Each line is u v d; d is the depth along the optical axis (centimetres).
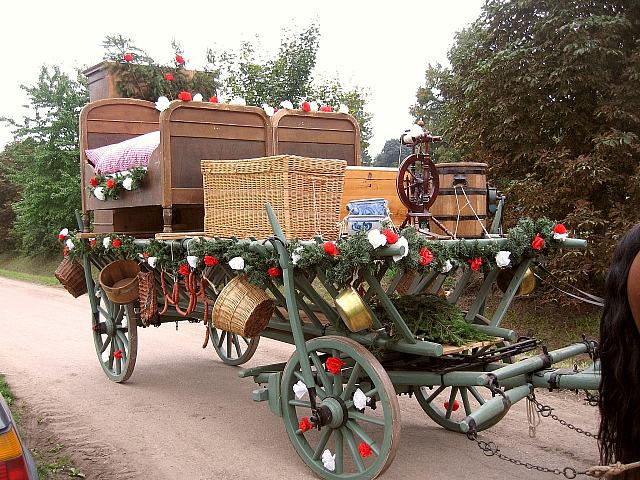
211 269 565
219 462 495
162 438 550
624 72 853
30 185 2173
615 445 288
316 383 473
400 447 515
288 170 449
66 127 2114
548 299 905
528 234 480
